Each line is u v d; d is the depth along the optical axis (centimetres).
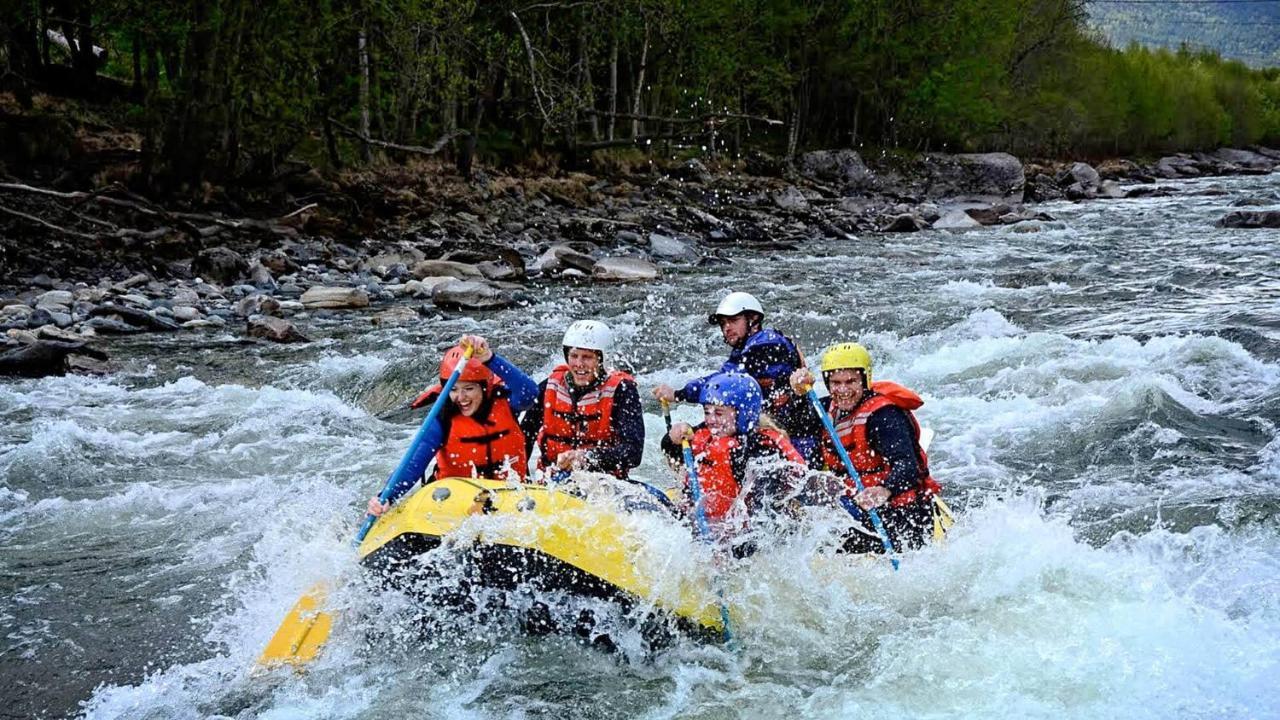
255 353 1169
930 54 4397
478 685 491
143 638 544
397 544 518
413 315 1378
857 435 593
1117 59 6269
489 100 2564
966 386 1012
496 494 527
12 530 691
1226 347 1045
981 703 463
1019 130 5353
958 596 552
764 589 550
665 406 620
